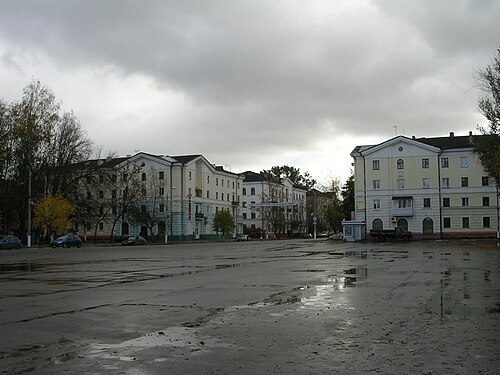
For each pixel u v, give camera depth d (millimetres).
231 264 27312
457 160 77938
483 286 15500
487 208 76312
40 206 64688
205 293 14695
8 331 9469
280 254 38188
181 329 9438
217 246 60844
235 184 119000
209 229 105688
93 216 74438
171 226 95562
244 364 6969
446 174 78250
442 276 18797
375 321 9945
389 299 12914
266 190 133250
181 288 16078
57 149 68312
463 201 77375
